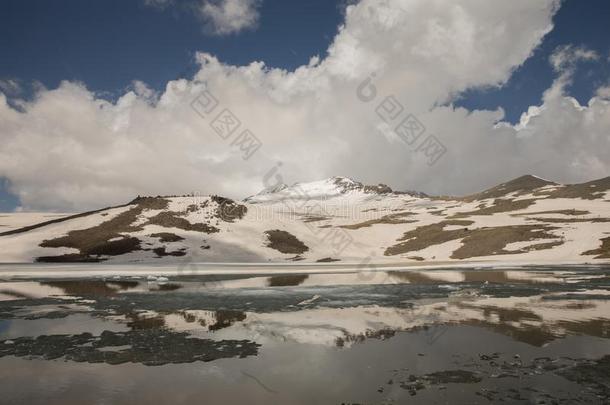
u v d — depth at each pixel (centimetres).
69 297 2677
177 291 3009
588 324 1736
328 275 4534
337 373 1139
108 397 967
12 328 1739
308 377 1106
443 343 1441
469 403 925
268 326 1767
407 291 2978
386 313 2064
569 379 1072
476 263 6488
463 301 2459
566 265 5778
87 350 1393
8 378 1109
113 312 2120
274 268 5553
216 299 2592
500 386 1028
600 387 1018
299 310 2180
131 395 982
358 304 2381
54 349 1405
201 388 1031
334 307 2278
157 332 1662
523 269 5162
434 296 2706
